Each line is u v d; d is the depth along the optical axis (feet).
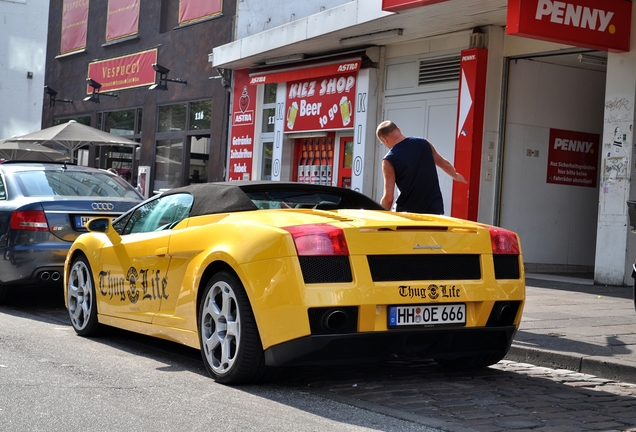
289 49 52.26
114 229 22.27
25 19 114.62
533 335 22.35
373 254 16.06
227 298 16.97
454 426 14.23
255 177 59.82
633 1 35.83
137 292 20.44
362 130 49.90
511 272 17.61
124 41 75.82
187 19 67.87
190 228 18.83
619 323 24.90
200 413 14.42
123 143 56.13
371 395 16.53
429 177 22.61
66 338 22.62
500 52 42.83
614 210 36.88
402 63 48.21
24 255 27.25
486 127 42.60
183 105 68.13
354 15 43.68
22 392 15.37
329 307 15.57
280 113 57.57
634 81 36.11
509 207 43.42
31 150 60.70
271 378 16.89
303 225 16.12
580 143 45.55
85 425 13.24
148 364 19.16
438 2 37.17
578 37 34.42
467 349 17.43
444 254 16.71
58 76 87.61
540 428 14.32
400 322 16.16
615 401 16.62
